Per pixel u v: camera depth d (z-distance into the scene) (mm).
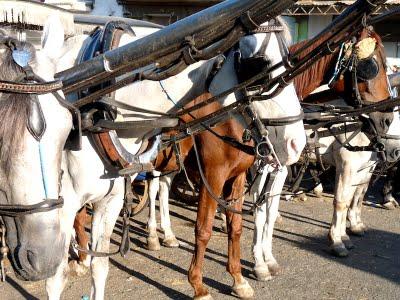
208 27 2709
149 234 6133
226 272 5453
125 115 3775
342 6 9625
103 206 3783
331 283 5305
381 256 6145
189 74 3883
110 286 5059
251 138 4148
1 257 2852
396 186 8938
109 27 3521
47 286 3443
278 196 5449
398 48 11148
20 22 4941
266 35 3830
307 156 5914
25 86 2402
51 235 2426
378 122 5469
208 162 4461
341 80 5449
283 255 6074
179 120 3912
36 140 2398
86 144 3426
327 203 8477
